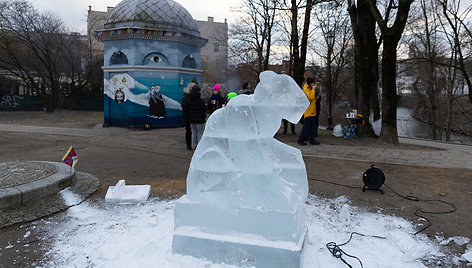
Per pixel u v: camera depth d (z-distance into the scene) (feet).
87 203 16.67
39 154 29.35
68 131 45.88
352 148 33.47
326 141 38.04
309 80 34.30
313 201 17.17
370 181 18.78
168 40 48.49
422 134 100.73
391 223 14.37
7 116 76.79
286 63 103.40
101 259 11.19
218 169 11.10
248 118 10.61
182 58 50.06
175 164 25.79
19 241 12.64
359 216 15.20
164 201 16.90
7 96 100.12
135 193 17.31
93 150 31.45
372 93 48.19
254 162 10.70
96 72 104.47
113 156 28.68
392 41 35.94
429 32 78.95
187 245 11.02
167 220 14.19
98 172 23.02
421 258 11.46
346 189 19.34
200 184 11.32
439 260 11.37
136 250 11.46
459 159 28.12
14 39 89.40
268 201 10.64
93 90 106.01
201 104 30.81
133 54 47.11
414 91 109.81
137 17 48.83
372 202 17.13
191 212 11.28
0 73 109.09
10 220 14.07
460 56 62.69
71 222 14.34
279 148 11.19
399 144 36.76
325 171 23.58
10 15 83.87
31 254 11.68
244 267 10.43
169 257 10.98
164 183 20.36
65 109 101.19
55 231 13.47
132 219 14.53
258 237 10.70
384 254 11.71
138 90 47.62
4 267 10.88
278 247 10.17
